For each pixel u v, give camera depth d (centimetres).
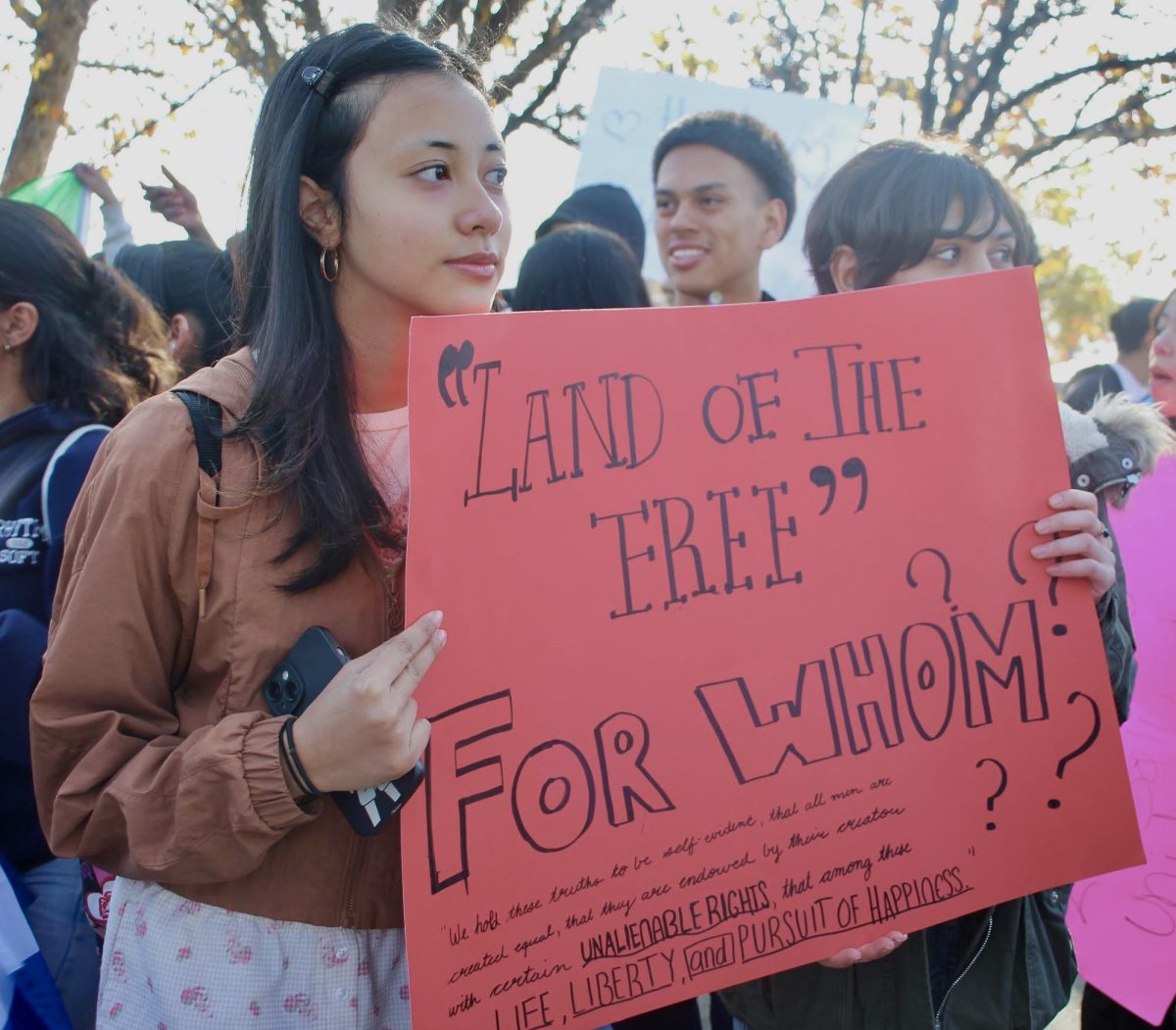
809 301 150
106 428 210
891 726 147
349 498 134
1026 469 153
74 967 192
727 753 141
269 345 136
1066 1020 342
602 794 136
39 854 195
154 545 131
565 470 138
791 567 146
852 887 145
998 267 200
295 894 135
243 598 132
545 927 133
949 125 659
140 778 129
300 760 122
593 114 339
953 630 150
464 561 132
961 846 149
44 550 198
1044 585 153
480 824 131
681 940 138
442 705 130
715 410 145
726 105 338
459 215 135
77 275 227
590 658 136
